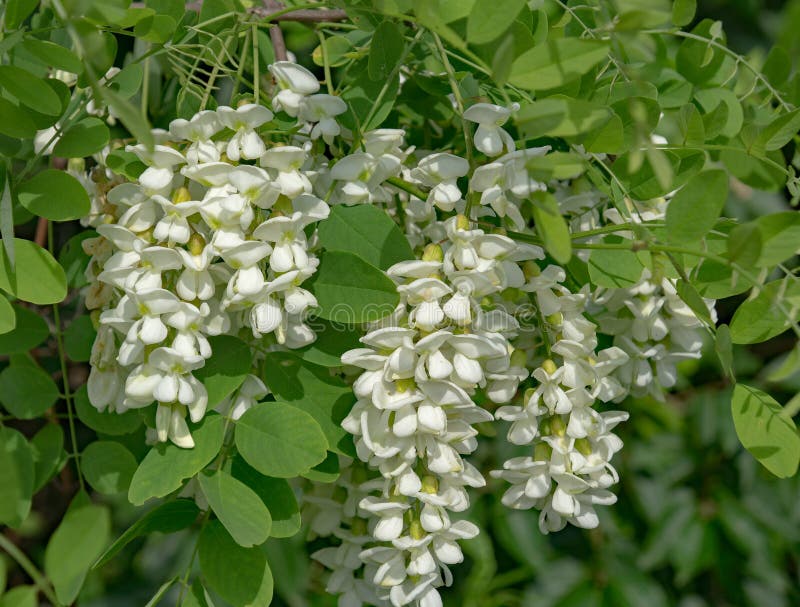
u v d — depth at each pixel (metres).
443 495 0.53
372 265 0.52
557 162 0.46
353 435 0.54
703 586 0.92
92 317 0.57
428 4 0.48
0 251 0.52
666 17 0.44
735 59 0.64
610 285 0.56
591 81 0.56
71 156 0.53
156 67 0.66
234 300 0.51
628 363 0.62
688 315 0.60
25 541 0.71
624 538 0.87
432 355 0.50
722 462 0.88
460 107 0.51
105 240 0.57
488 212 0.53
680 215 0.49
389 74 0.54
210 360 0.54
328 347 0.54
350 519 0.62
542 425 0.56
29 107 0.53
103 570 0.88
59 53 0.51
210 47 0.59
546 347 0.56
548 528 0.58
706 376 0.88
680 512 0.86
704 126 0.59
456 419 0.52
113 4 0.47
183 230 0.51
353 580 0.62
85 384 0.61
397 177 0.57
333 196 0.56
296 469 0.52
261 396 0.55
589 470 0.55
